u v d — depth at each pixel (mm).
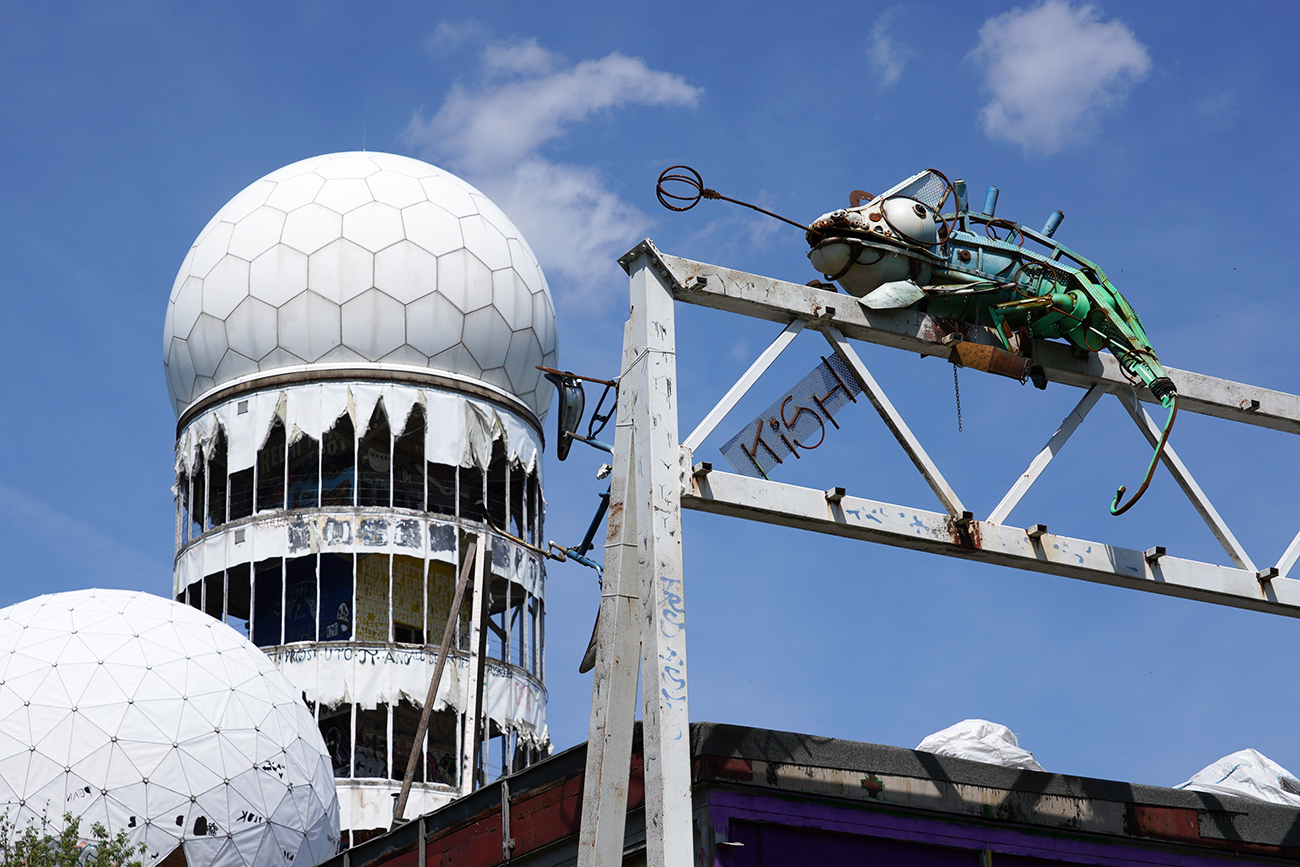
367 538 55375
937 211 15688
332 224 58562
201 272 59594
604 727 13484
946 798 16172
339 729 57375
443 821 20297
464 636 58438
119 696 47781
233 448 56938
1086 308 15805
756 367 13969
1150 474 15203
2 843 38094
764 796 15156
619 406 13867
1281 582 16109
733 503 13359
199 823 46750
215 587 59406
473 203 62375
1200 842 17797
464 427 57812
